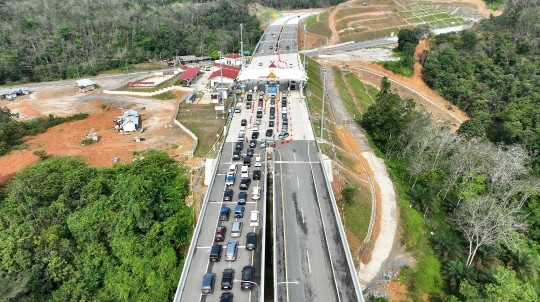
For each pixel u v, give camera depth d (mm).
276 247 52375
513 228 62375
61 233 56031
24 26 169125
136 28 185625
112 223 57156
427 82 135500
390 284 57656
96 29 180375
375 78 134875
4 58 147375
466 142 82500
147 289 51281
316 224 56906
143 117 100500
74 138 89562
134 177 65375
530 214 72562
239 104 102312
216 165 71312
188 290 46375
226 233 55500
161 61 178250
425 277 59219
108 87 135000
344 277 47656
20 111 110938
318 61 145500
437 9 197000
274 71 106125
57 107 113375
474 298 50375
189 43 184875
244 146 79812
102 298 50750
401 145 87625
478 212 63781
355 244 61562
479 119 105375
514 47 135125
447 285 58062
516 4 170125
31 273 49438
